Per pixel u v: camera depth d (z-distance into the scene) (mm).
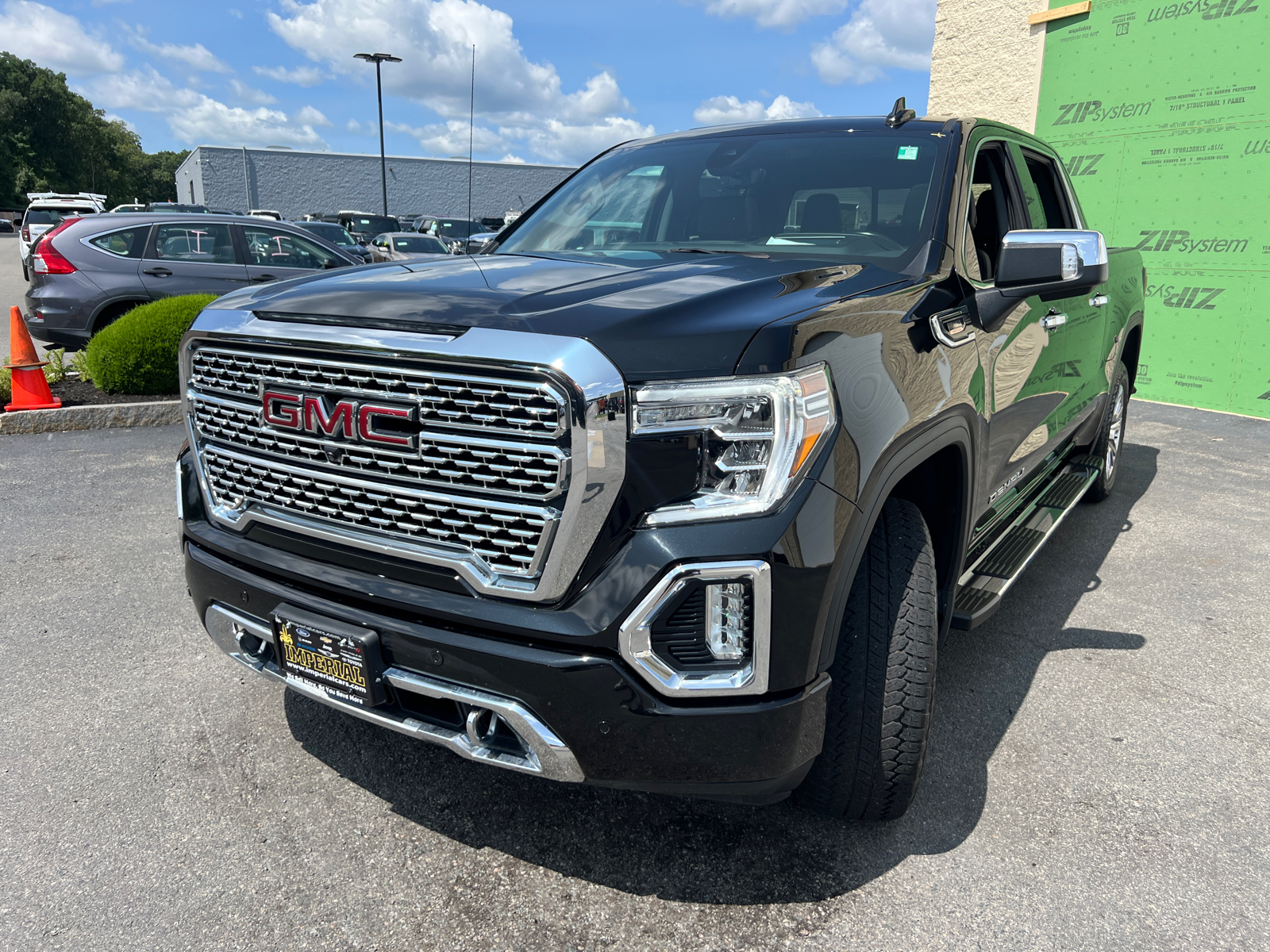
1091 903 2066
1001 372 2777
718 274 2201
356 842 2242
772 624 1733
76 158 98938
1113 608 3838
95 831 2256
